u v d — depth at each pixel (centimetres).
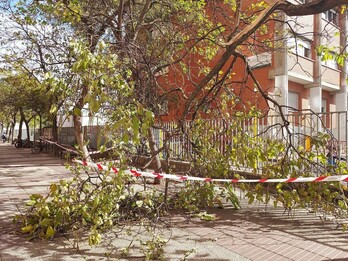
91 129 755
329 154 645
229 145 713
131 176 624
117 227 550
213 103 782
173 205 690
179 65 944
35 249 467
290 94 1936
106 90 468
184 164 762
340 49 721
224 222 604
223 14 838
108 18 760
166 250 464
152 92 662
